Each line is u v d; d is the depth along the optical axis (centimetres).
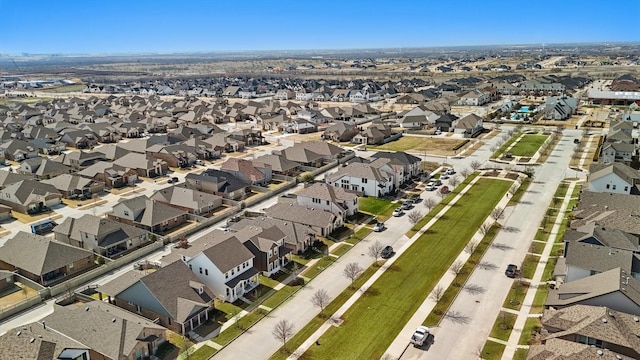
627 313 4334
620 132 11694
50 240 6122
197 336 4653
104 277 5853
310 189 7912
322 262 6228
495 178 9794
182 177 10438
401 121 16175
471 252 6341
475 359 4247
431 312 5009
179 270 5197
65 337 4178
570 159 11156
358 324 4822
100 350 4138
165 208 7569
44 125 16275
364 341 4541
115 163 10688
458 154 12025
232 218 7638
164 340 4544
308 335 4653
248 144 13788
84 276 5716
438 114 16225
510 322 4788
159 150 11494
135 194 9262
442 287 5525
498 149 12369
